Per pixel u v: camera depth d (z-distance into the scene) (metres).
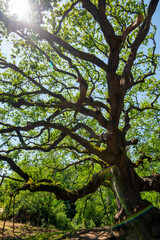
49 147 9.95
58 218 26.36
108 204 26.53
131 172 8.74
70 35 11.33
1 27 7.86
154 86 14.44
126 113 12.45
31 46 9.01
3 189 12.24
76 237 8.45
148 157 12.02
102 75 14.67
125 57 14.15
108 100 6.88
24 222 20.92
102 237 7.82
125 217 7.47
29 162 12.69
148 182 9.49
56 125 7.99
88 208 25.12
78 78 6.82
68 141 13.93
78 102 8.48
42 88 9.12
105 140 7.66
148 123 17.42
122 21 11.02
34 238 9.58
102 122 9.74
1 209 21.91
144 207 7.64
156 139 16.72
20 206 20.36
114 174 8.83
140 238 6.52
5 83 10.09
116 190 8.66
